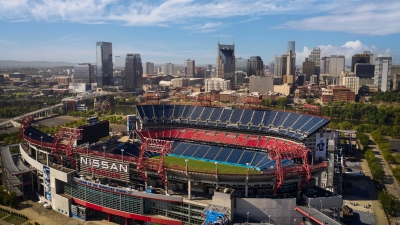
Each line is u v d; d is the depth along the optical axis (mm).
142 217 159000
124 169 167125
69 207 173125
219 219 136250
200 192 163375
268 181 156000
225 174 151375
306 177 158000
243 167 187500
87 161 177750
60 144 188875
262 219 147750
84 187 170875
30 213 176125
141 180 174375
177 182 167500
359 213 176875
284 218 148500
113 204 164125
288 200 147750
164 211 158875
